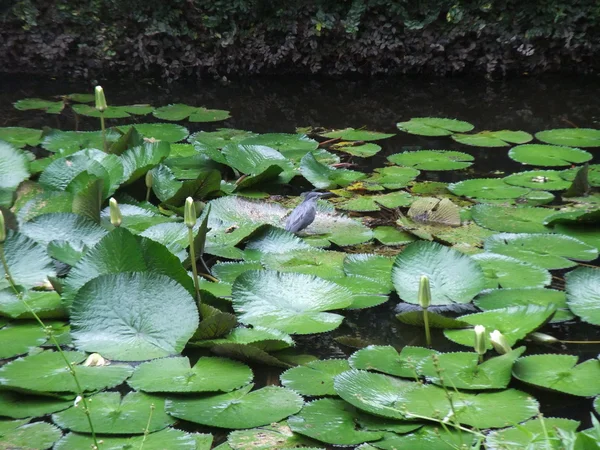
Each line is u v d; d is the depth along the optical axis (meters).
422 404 2.69
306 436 2.58
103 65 8.35
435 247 3.69
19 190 4.44
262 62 8.45
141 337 3.13
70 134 5.72
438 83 8.19
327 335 3.39
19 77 8.19
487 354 3.15
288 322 3.31
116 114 6.72
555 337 3.35
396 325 3.47
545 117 6.89
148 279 3.23
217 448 2.51
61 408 2.71
